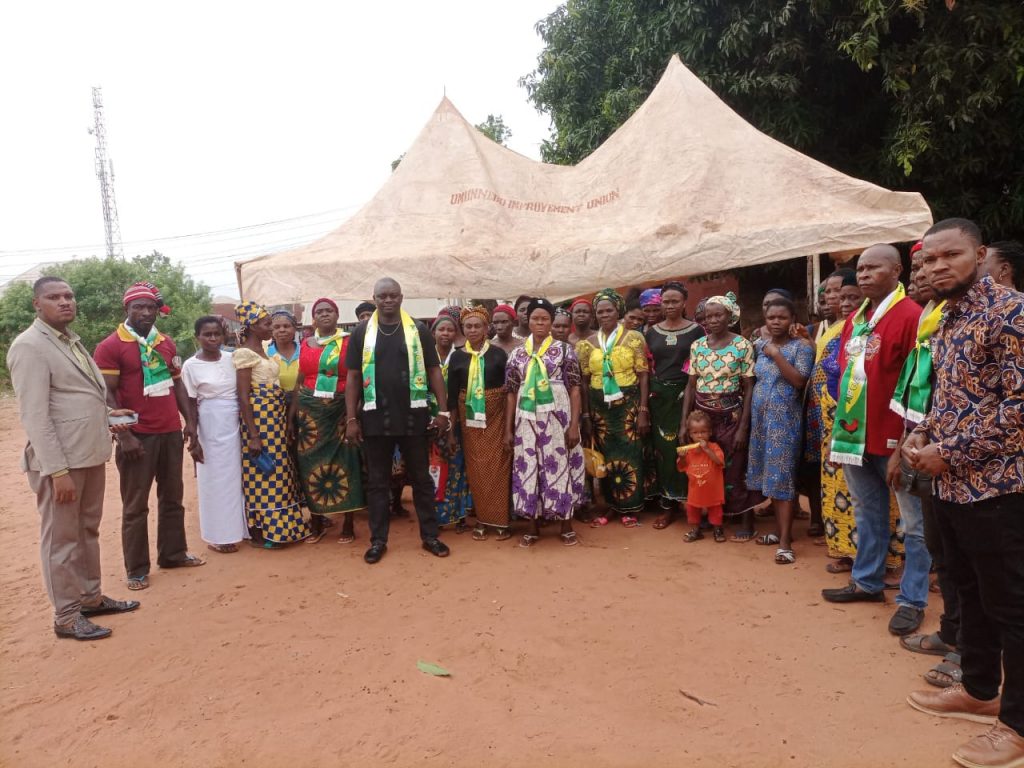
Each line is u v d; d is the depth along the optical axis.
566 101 13.04
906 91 8.70
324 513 5.54
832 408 4.45
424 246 6.96
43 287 3.86
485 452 5.45
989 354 2.51
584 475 5.77
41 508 4.02
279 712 3.15
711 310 5.18
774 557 4.93
